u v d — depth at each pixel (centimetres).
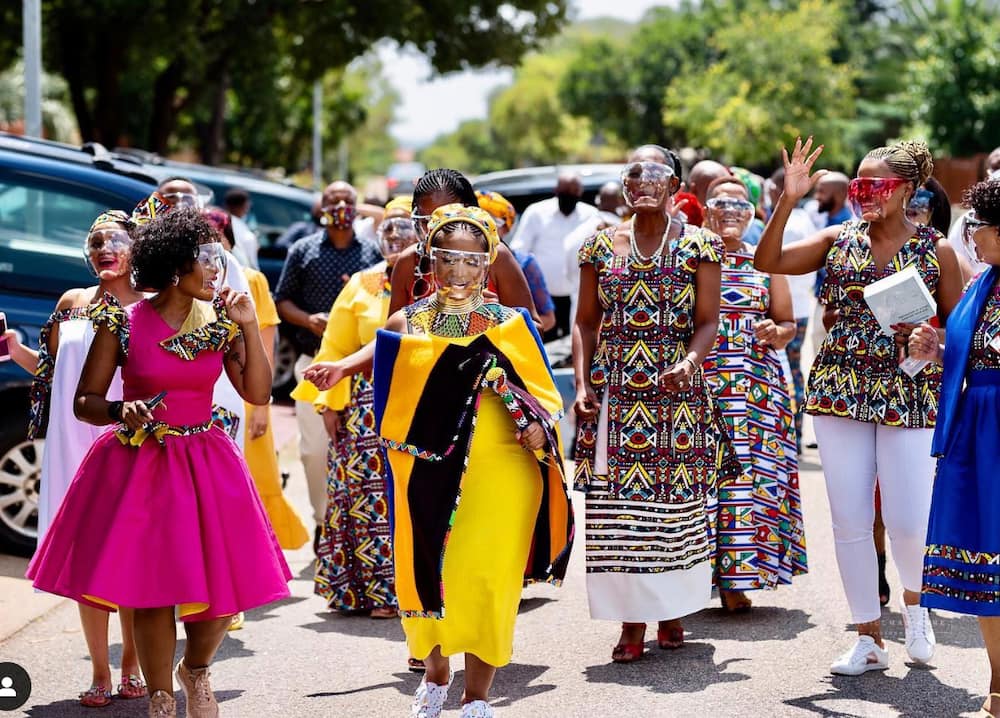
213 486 619
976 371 665
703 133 5975
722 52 7694
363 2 3359
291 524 922
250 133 5316
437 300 655
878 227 737
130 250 650
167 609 616
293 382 1788
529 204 1694
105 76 3266
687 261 762
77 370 725
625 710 695
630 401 771
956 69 4988
